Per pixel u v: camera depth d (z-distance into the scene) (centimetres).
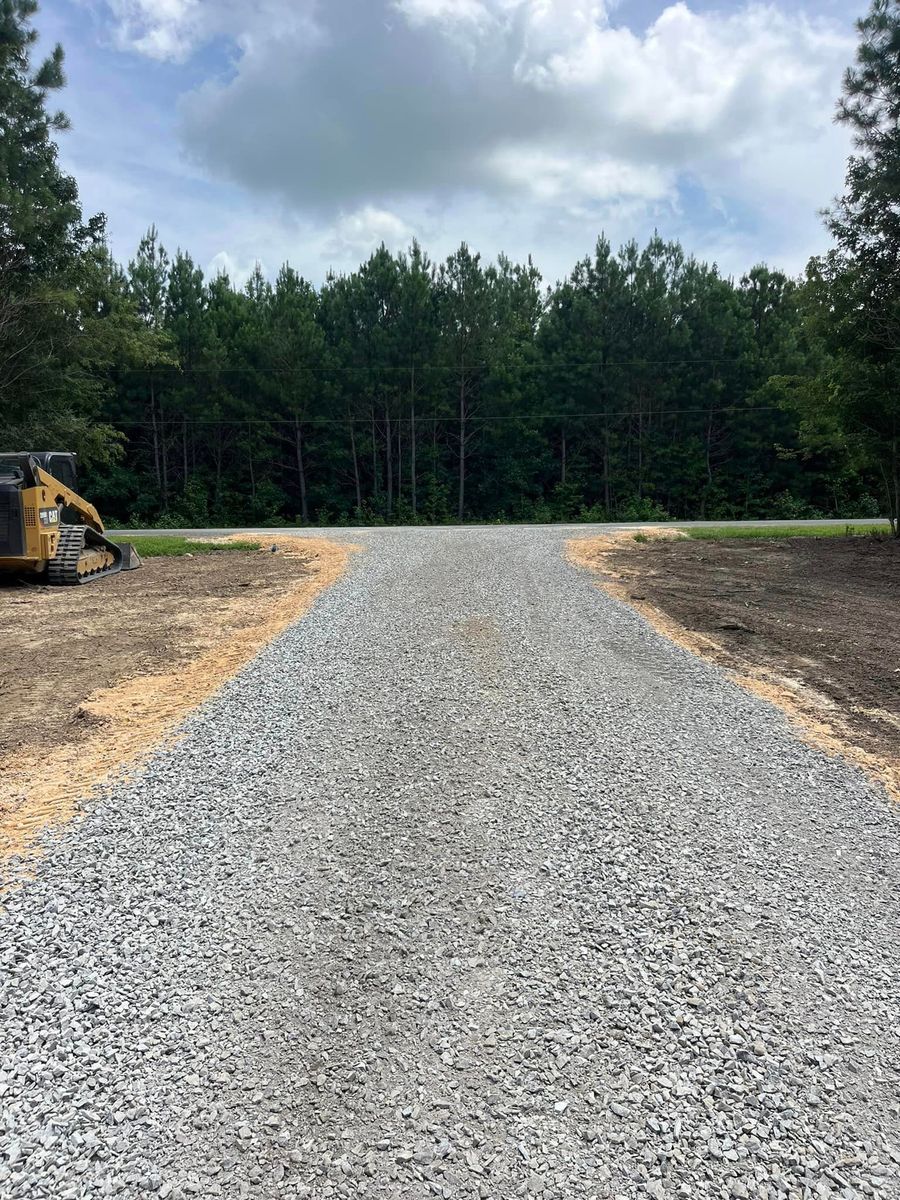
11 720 569
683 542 1772
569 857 382
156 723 557
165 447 3709
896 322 1550
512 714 573
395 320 3562
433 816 421
